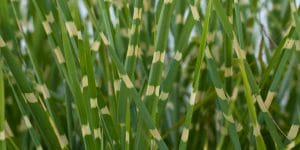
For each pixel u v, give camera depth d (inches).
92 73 23.3
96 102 23.7
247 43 31.8
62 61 25.9
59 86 36.1
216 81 25.3
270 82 28.7
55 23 26.3
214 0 23.4
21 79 24.5
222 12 23.6
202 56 22.9
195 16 24.0
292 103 32.9
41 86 27.0
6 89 31.7
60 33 27.0
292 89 33.1
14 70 24.4
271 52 36.3
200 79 30.8
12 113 32.0
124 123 25.0
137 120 26.0
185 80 36.4
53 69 34.2
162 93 25.3
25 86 24.7
